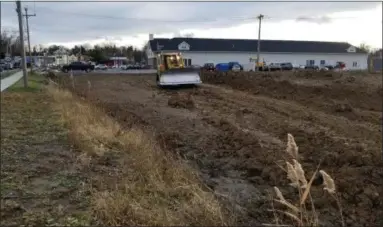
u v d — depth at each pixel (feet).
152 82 122.62
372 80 103.24
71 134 33.53
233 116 51.67
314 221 17.99
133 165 24.59
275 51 273.33
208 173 28.32
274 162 29.55
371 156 31.55
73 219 16.94
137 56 417.08
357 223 20.42
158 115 53.78
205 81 118.42
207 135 40.65
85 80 139.23
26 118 45.65
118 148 30.22
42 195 19.90
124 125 40.98
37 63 385.09
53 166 25.23
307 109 58.65
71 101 58.44
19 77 146.61
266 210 21.09
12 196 19.70
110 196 18.72
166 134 39.65
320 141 37.17
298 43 287.48
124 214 17.19
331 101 66.03
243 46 271.90
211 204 18.57
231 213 19.65
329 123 47.24
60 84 108.47
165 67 95.76
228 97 73.46
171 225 16.34
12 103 61.16
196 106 61.87
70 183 21.72
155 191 20.04
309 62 280.72
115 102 69.05
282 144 36.37
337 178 26.30
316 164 29.99
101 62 380.17
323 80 105.40
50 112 50.62
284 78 110.52
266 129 43.42
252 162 29.96
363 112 57.06
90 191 20.06
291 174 13.14
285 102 66.49
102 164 25.71
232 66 223.92
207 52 262.67
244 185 25.71
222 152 33.73
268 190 24.58
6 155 28.09
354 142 37.42
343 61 288.30
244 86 92.79
